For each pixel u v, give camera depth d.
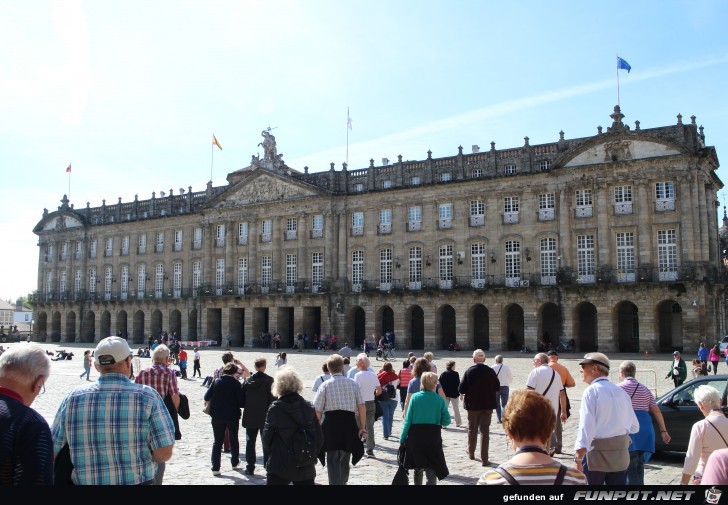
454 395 24.77
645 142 66.56
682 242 64.31
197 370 51.56
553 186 71.38
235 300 91.75
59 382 42.47
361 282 82.75
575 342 68.69
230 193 93.94
